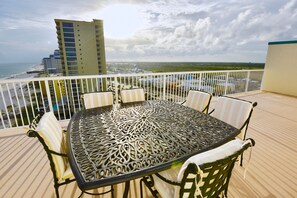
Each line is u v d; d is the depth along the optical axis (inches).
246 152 95.2
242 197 63.8
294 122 143.7
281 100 219.3
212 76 217.0
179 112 81.6
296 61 235.1
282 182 72.0
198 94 101.3
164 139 53.7
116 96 155.5
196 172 29.4
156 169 39.3
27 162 86.4
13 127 124.3
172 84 187.3
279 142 107.8
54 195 64.7
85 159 42.8
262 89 284.8
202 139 54.1
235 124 80.0
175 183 38.1
